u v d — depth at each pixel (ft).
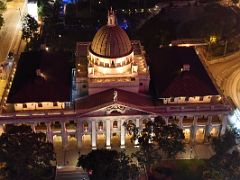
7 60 633.61
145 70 485.56
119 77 472.03
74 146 490.08
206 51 645.10
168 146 427.33
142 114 463.83
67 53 540.93
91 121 466.70
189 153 483.92
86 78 474.49
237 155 432.66
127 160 426.10
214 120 490.90
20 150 410.31
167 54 525.34
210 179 428.15
